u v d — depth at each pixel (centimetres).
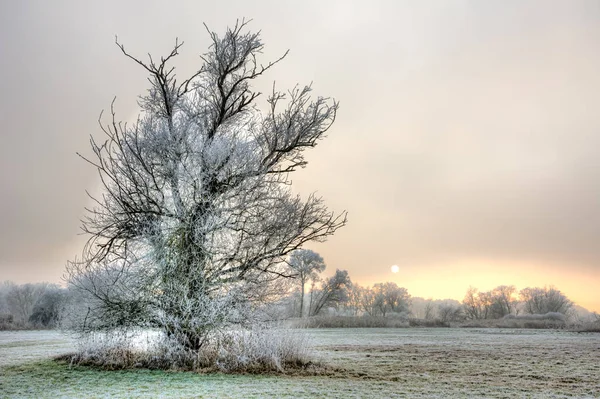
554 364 1619
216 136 1512
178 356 1307
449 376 1301
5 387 1009
